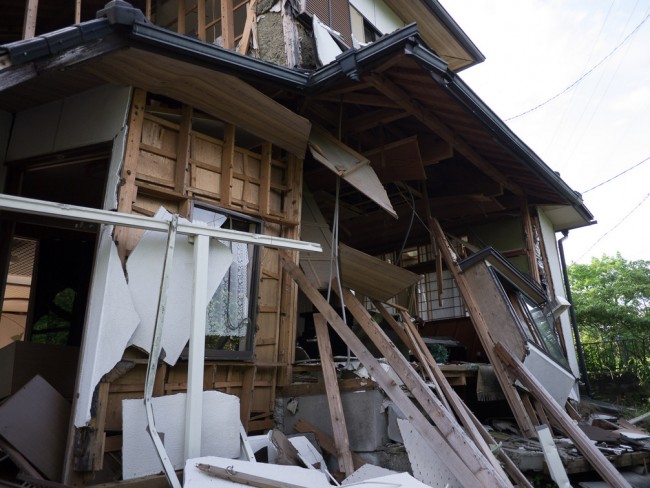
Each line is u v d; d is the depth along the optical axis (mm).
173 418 3098
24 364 4066
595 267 16984
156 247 3393
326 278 4867
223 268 3471
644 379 10391
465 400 5867
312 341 5926
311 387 4273
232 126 4289
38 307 5523
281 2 5617
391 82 4629
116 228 3385
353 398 4031
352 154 5000
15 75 2820
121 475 3143
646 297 13945
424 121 5262
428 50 4133
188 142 3930
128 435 2965
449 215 7738
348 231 7633
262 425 4199
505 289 6227
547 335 6500
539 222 8320
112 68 3475
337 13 6387
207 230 3314
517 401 5113
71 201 5430
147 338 3312
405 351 5848
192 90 3793
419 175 6000
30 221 4555
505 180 7145
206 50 3520
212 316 3904
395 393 3537
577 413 6059
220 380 3934
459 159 6965
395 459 3717
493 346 5469
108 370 3137
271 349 4449
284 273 4676
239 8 6090
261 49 5648
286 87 4266
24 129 4234
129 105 3615
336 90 4680
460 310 7875
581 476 4449
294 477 2826
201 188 4027
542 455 4121
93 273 3338
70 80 3729
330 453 3975
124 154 3527
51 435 3121
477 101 4996
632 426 6176
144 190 3652
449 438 3164
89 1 6160
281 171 4816
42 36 2865
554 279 8812
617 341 11547
